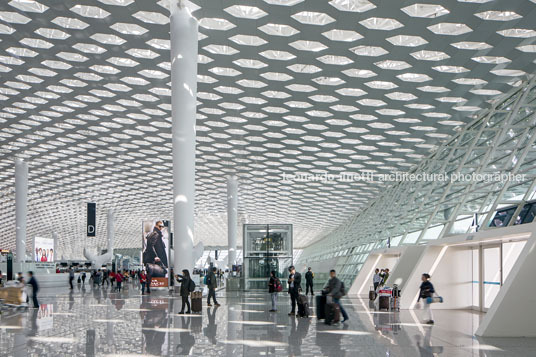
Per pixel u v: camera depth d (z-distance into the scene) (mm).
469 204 24422
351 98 28578
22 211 47000
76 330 13688
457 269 21953
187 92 19812
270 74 26016
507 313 12820
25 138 39438
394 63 23656
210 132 36812
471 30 19250
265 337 12523
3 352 10203
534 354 10242
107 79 26734
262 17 18812
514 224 17609
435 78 24797
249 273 36406
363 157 43438
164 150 42750
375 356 9953
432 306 21625
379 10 17891
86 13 19391
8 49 23219
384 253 33438
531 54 21391
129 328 14172
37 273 45594
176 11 19078
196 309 19391
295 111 31453
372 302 26844
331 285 15711
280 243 36625
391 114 31359
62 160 47125
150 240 33750
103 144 41031
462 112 30484
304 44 21828
